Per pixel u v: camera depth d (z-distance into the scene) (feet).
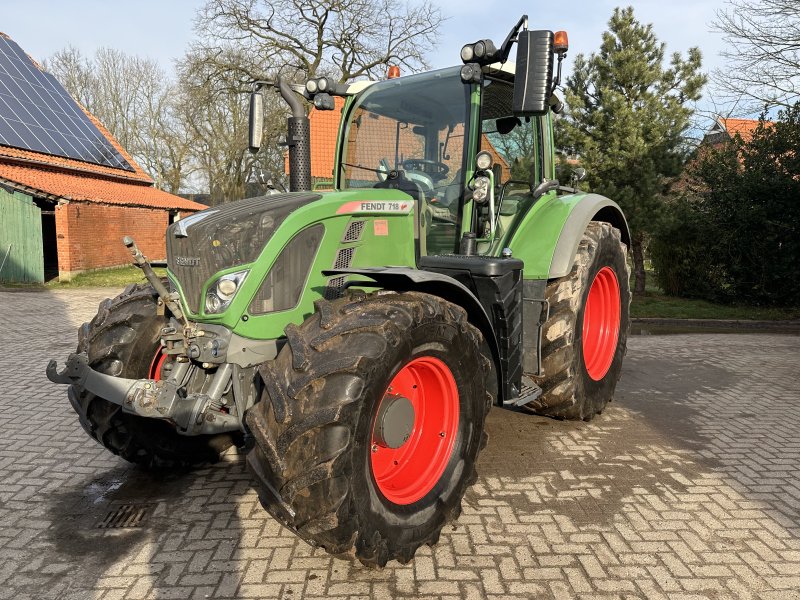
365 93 13.47
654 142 36.52
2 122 54.95
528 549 9.45
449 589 8.43
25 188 48.06
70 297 41.37
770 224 38.50
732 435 14.52
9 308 35.91
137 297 11.46
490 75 12.74
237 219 9.50
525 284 12.75
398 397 9.00
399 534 8.55
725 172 40.55
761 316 36.88
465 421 9.71
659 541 9.69
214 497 11.23
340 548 7.90
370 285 10.22
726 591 8.42
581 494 11.31
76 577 8.73
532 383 13.16
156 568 8.95
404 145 12.84
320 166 25.55
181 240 9.67
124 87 138.41
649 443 13.92
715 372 21.12
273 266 9.54
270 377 8.23
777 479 12.05
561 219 13.71
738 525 10.21
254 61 88.38
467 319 10.29
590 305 15.60
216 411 9.38
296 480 7.64
